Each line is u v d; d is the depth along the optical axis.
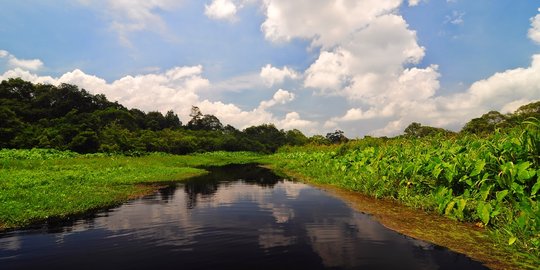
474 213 7.41
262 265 5.13
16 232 7.05
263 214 8.90
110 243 6.27
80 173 16.97
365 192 11.94
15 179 13.42
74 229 7.31
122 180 16.17
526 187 6.93
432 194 8.97
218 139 69.25
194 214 8.93
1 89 56.47
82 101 66.31
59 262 5.29
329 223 7.82
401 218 8.12
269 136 92.94
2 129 34.03
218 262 5.26
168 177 19.17
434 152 10.62
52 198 10.25
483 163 7.61
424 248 5.86
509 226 6.05
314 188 14.35
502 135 8.98
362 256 5.52
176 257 5.50
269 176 20.73
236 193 12.95
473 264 5.09
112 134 42.91
